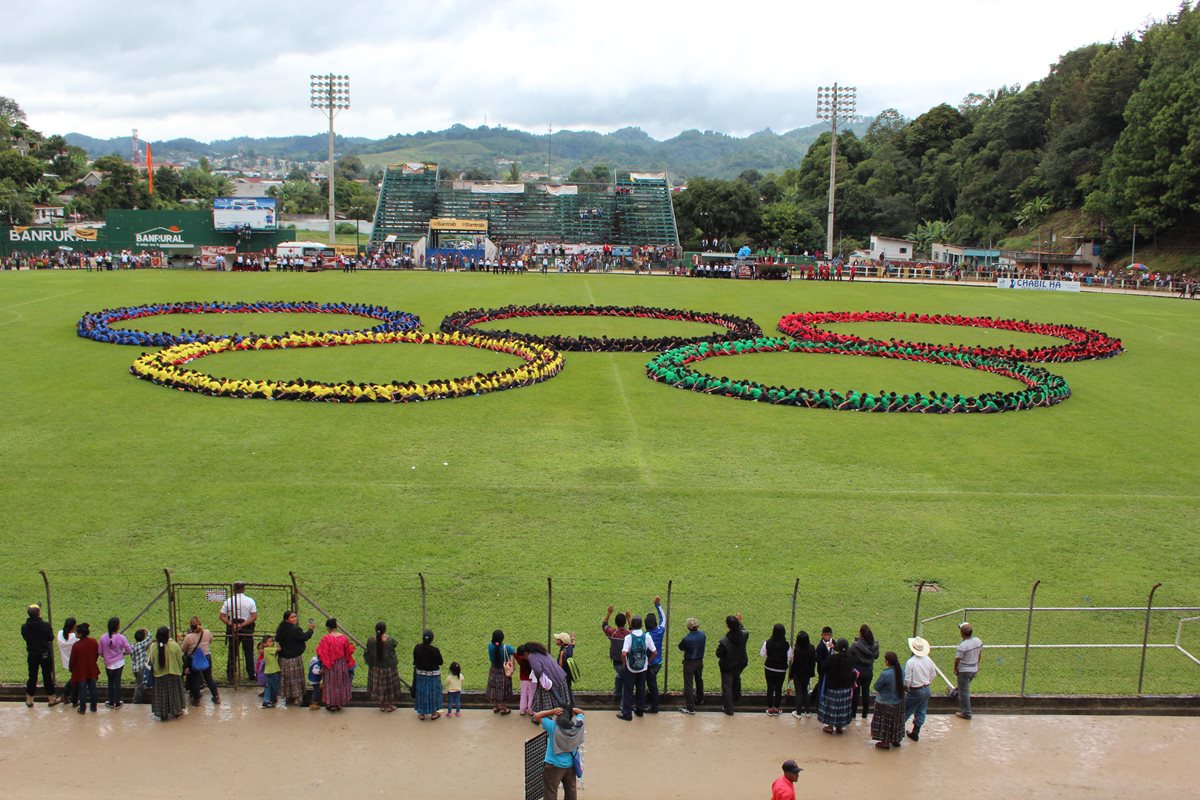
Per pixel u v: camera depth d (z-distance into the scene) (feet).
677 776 65.36
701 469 129.49
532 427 148.87
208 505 111.65
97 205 636.48
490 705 73.92
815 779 65.21
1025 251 488.02
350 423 148.77
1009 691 77.30
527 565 97.14
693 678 76.07
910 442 145.59
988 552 103.60
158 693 69.87
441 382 168.55
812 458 135.74
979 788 64.54
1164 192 419.13
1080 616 89.61
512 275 398.01
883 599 91.86
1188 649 84.17
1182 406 174.19
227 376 183.01
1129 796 64.08
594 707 74.69
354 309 274.36
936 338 252.21
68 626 72.23
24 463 125.70
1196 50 434.71
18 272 371.15
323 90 444.96
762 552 101.91
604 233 542.98
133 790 61.77
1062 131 537.24
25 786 61.87
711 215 589.32
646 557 99.76
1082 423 160.15
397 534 104.22
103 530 103.76
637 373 194.08
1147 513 116.47
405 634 83.41
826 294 342.64
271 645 72.79
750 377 194.59
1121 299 345.51
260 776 63.77
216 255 400.26
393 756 66.69
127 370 185.06
